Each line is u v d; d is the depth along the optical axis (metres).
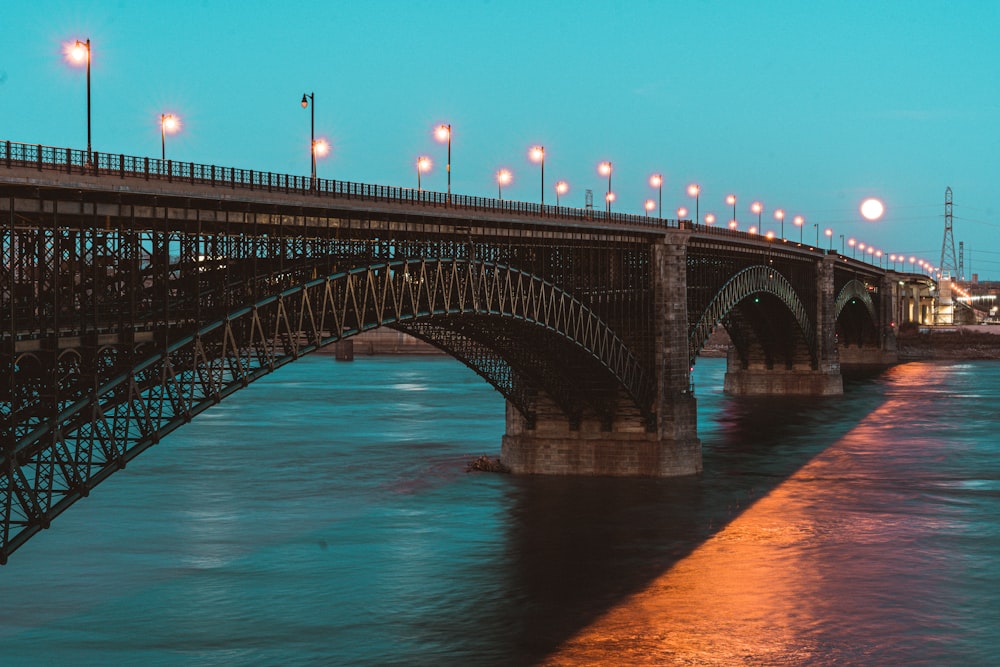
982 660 50.56
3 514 45.09
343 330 63.31
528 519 77.12
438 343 85.81
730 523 76.38
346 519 76.69
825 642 53.00
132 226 48.91
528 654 51.59
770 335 169.75
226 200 54.34
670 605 58.59
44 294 45.94
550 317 84.31
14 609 56.94
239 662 50.28
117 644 52.22
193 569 64.12
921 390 179.50
